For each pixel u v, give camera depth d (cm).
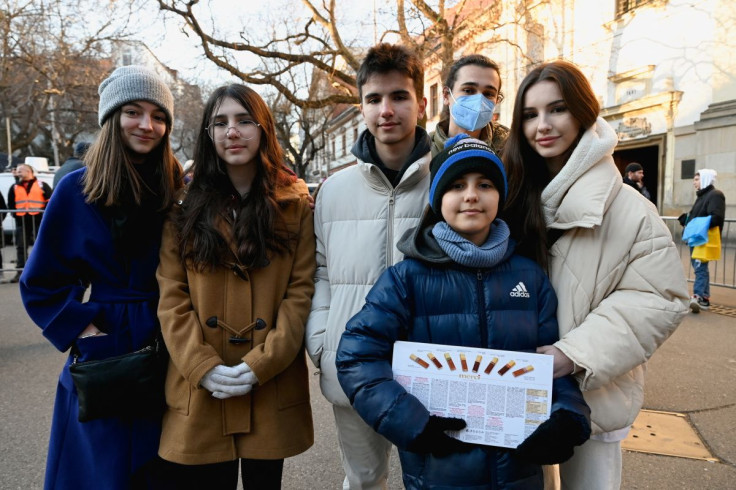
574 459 172
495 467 147
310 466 272
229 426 174
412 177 187
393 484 259
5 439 292
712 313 598
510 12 1534
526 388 147
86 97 1961
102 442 172
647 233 156
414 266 162
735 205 1156
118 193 176
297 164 2861
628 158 1530
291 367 188
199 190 184
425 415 143
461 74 251
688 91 1245
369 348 153
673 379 383
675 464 265
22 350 458
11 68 1898
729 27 1152
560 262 166
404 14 1141
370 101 188
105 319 176
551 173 185
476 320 154
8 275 845
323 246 201
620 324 151
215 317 176
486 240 164
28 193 844
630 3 1375
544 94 168
